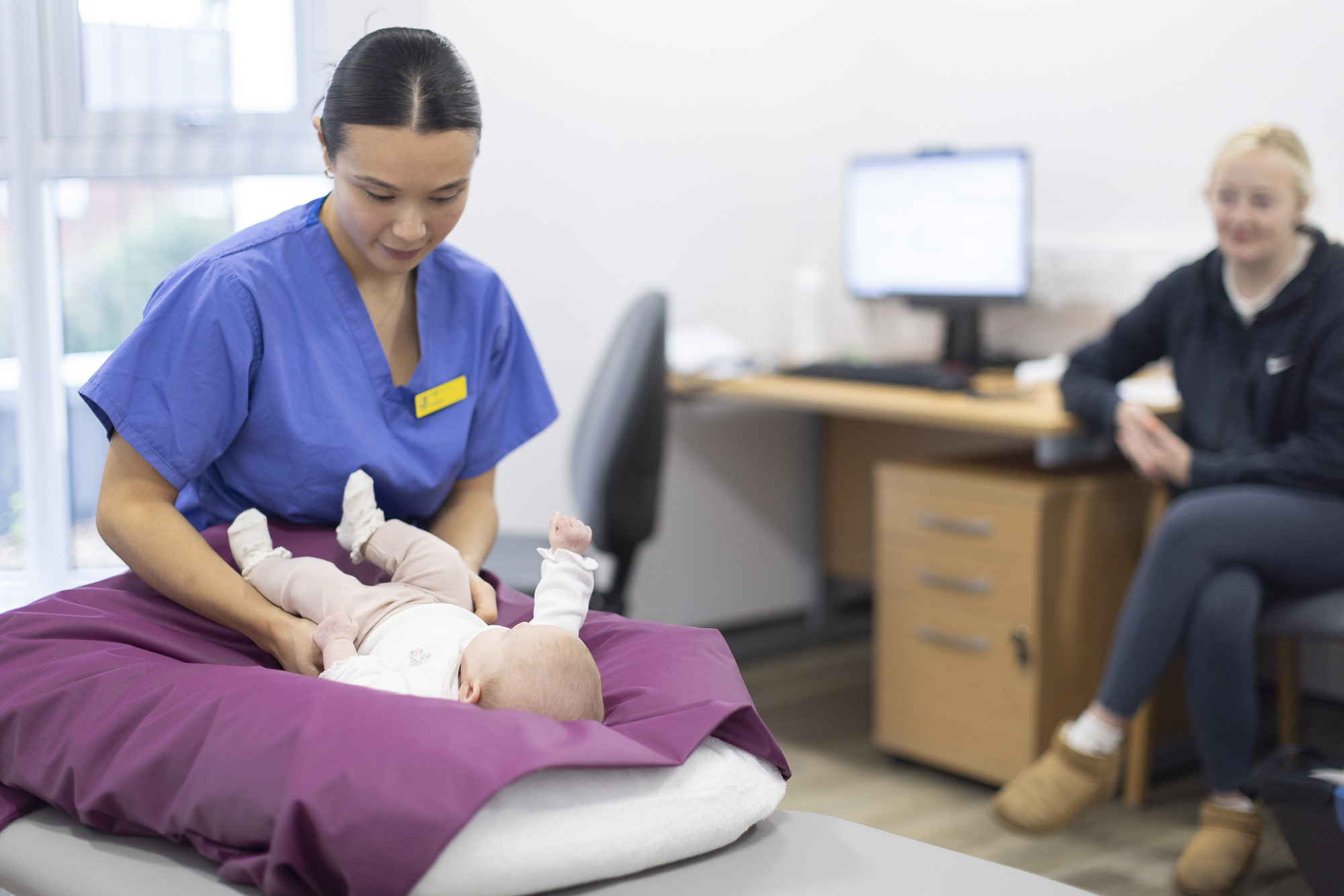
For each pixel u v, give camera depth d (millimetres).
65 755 1000
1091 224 2826
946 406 2281
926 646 2336
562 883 849
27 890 961
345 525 1241
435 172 1105
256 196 2398
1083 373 2217
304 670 1111
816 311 3053
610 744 880
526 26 2625
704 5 2912
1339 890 1391
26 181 2293
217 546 1251
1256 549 1850
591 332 2805
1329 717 2506
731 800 936
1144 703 1909
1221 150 1996
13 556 2406
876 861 929
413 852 795
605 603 2090
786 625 3244
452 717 862
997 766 2223
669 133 2889
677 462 2996
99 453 2404
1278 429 1975
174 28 2297
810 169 3162
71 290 2363
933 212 2816
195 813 901
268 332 1206
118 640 1127
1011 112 2973
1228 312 2027
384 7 2383
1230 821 1815
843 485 3133
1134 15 2703
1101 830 2062
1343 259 1913
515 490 2715
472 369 1365
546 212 2707
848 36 3189
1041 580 2145
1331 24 2379
